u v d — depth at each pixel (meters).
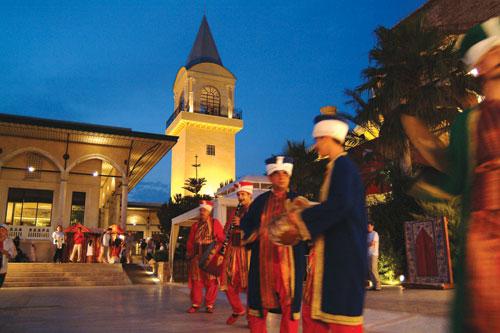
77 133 26.91
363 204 2.65
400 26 17.55
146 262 29.22
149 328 5.77
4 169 28.05
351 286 2.47
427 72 16.28
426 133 1.86
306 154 20.19
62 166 28.38
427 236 11.91
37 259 27.08
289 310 3.53
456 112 15.16
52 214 28.64
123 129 28.70
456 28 20.58
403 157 15.79
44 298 11.01
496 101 1.66
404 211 14.18
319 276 2.57
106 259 24.98
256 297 3.60
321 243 2.61
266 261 3.58
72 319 6.77
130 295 11.82
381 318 6.00
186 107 58.00
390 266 13.28
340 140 2.87
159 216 43.22
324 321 2.49
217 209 13.62
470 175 1.62
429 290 10.83
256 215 3.84
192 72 59.06
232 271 5.91
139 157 32.75
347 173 2.59
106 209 40.28
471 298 1.48
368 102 17.73
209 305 7.48
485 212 1.54
